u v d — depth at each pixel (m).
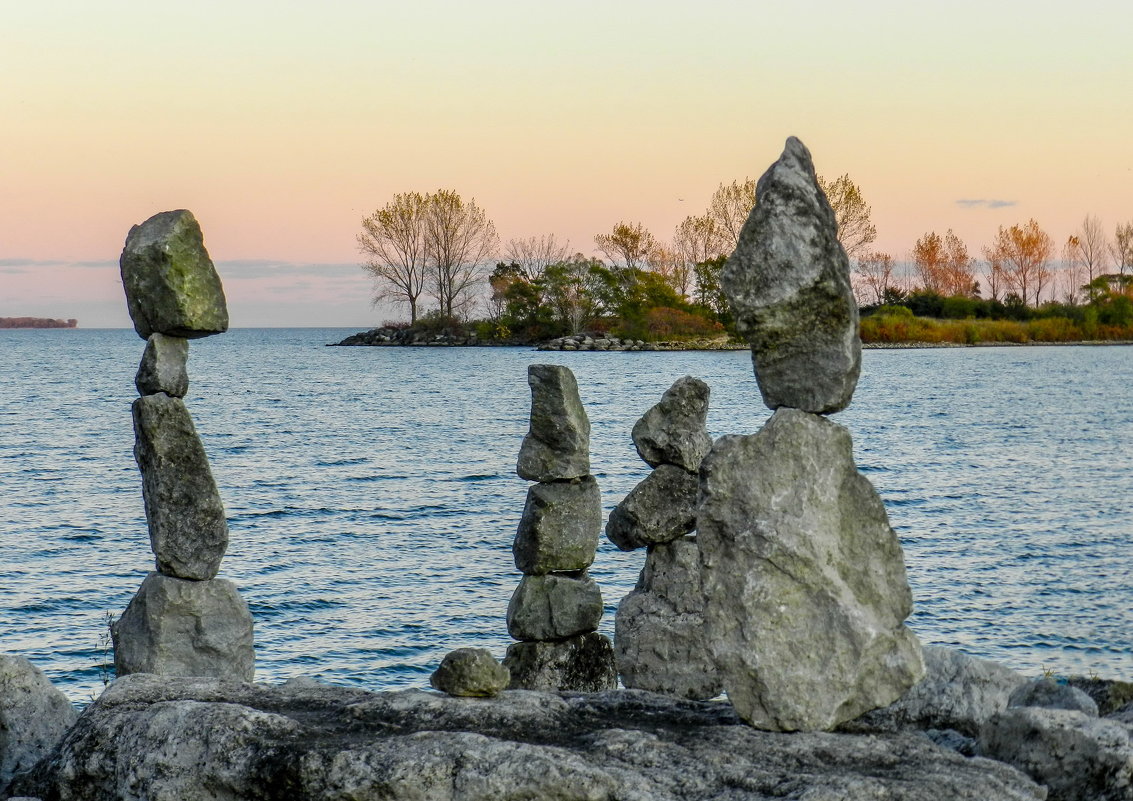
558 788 6.00
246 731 6.59
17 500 36.19
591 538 10.57
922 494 37.09
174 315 9.13
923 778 6.09
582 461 10.59
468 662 7.23
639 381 84.50
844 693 6.90
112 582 25.23
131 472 42.91
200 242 9.30
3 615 22.50
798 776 6.08
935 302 148.75
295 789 6.28
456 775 6.10
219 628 9.39
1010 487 38.47
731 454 7.02
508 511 34.91
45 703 8.12
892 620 7.02
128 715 6.93
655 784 6.07
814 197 7.00
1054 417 63.19
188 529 9.33
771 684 6.90
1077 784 6.53
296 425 62.91
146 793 6.56
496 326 145.88
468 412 70.50
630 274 132.88
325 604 23.64
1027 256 147.12
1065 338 144.00
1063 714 6.73
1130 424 59.16
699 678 9.66
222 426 62.12
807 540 6.89
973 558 27.06
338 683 19.11
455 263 135.25
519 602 10.46
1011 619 21.81
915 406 69.94
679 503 9.74
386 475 43.09
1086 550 27.81
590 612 10.48
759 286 7.00
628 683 9.84
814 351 6.96
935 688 7.80
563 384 10.50
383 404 76.12
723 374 91.31
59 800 6.84
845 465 7.01
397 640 21.30
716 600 7.02
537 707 7.16
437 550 29.02
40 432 58.06
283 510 35.03
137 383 9.43
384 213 130.62
